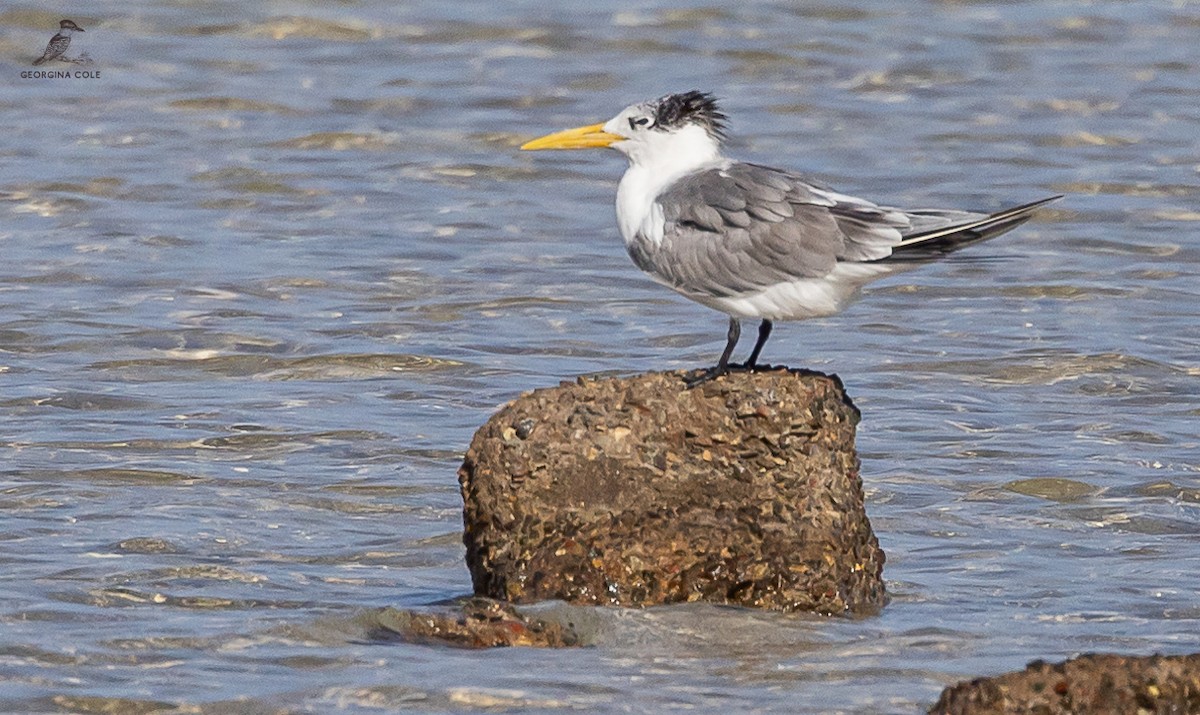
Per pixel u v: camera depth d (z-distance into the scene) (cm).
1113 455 1434
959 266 2020
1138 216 2203
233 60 2884
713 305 1200
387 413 1527
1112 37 3100
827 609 1098
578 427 1102
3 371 1611
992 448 1451
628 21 3139
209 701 948
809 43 3038
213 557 1189
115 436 1445
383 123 2588
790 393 1098
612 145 1254
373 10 3172
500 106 2681
